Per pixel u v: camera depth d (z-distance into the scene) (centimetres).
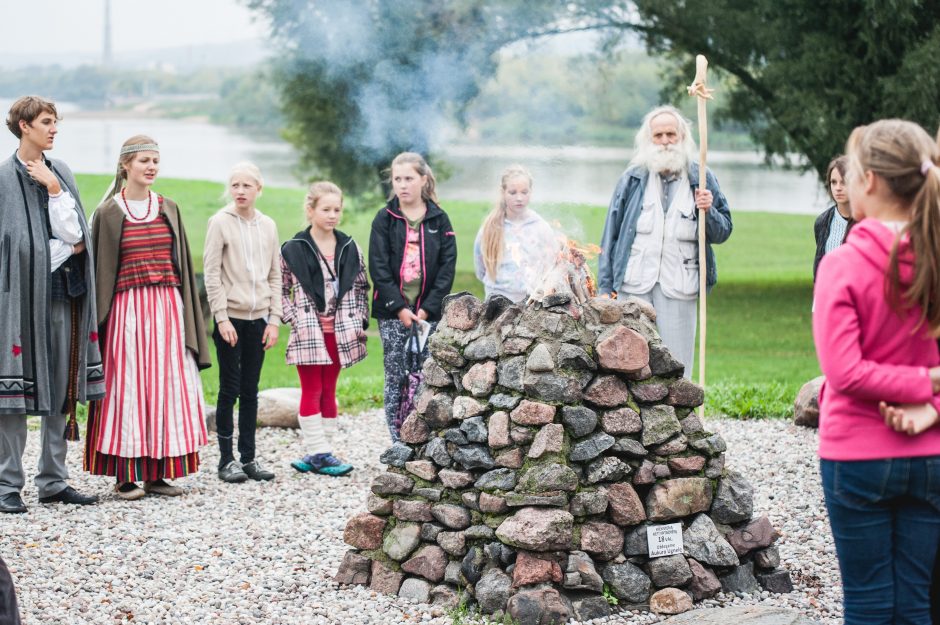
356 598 436
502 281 612
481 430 424
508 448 418
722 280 2211
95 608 427
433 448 439
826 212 632
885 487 286
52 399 574
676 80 1848
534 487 407
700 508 430
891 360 289
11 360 547
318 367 674
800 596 434
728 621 379
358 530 452
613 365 420
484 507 419
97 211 600
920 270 281
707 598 423
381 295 643
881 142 290
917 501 289
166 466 607
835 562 475
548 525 400
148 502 599
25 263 552
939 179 282
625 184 605
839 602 427
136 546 511
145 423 603
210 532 537
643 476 421
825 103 1511
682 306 598
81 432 786
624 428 420
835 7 1509
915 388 279
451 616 409
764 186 4088
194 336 620
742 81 1775
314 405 674
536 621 395
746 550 436
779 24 1558
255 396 663
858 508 291
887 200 292
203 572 473
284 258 662
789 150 1747
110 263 596
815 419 773
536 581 402
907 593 292
